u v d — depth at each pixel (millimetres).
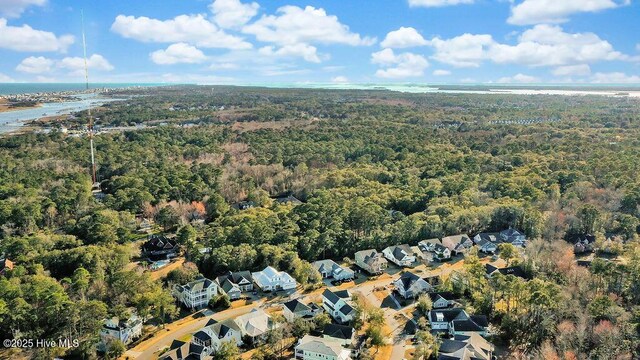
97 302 96875
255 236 137625
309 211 156375
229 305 110875
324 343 89500
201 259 129250
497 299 107500
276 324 98312
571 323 92000
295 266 124750
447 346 88062
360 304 105250
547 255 125000
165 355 88812
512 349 93250
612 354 82875
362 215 151250
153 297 101438
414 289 115562
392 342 96562
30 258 124125
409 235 146875
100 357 91062
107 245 134000
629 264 110062
